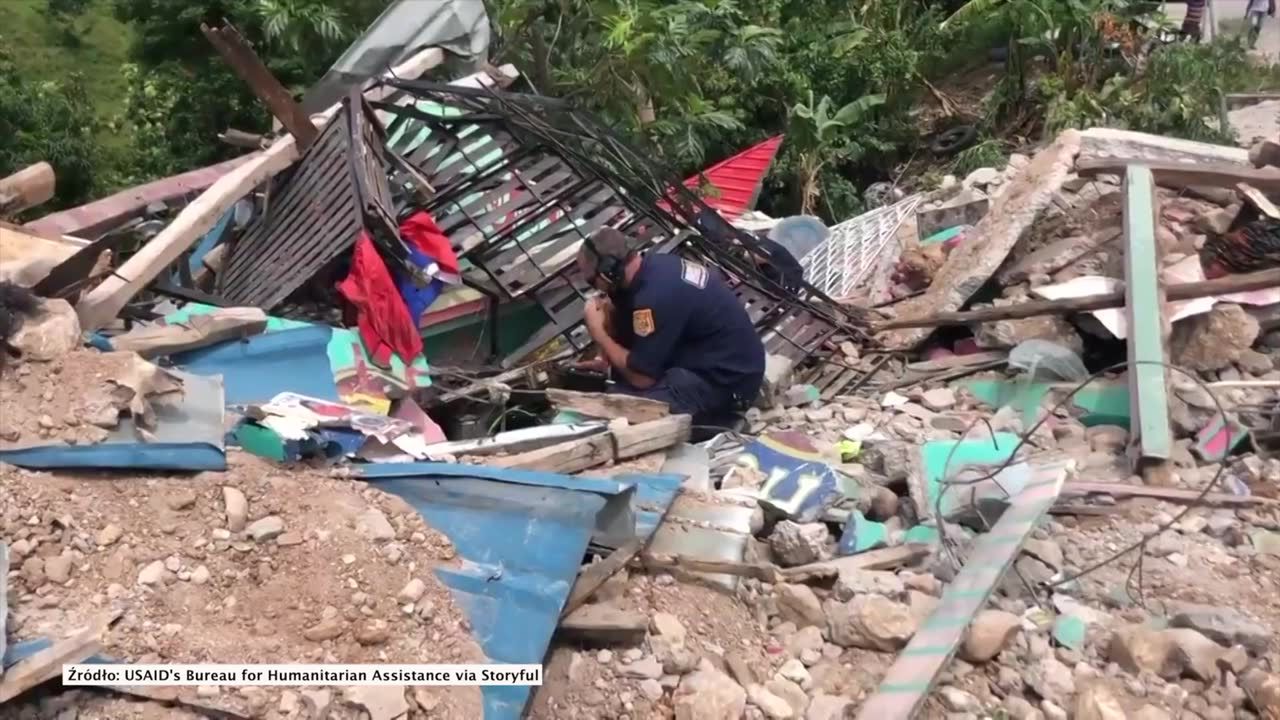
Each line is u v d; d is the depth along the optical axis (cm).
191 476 314
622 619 304
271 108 563
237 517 301
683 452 412
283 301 502
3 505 285
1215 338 504
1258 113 1169
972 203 712
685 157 971
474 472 331
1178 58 1060
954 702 293
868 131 1195
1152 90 1068
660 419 420
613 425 412
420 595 289
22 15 2159
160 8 1144
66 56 2102
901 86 1194
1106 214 607
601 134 621
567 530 312
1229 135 1044
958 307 585
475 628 288
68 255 419
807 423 496
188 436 329
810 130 1085
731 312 484
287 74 1084
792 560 355
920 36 1253
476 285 538
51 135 1293
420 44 796
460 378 515
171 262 471
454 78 768
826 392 557
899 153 1228
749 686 300
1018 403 505
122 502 300
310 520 305
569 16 963
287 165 566
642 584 330
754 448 431
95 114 1566
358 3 1016
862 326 604
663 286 473
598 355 529
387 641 278
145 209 602
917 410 508
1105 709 282
